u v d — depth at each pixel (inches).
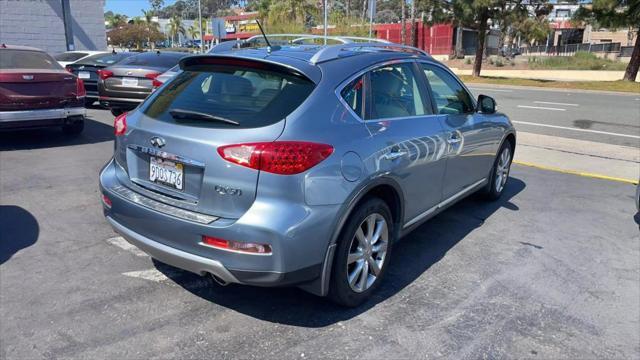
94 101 528.4
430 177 161.6
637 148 372.5
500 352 120.3
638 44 1012.5
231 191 113.7
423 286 151.8
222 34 737.0
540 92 901.2
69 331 123.3
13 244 172.9
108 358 113.7
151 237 125.5
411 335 125.9
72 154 303.6
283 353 117.2
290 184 112.3
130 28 2827.3
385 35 2180.1
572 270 165.6
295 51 142.1
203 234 114.9
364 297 138.3
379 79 145.6
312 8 1455.5
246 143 112.7
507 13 1154.7
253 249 112.0
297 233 112.8
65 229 187.3
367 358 116.3
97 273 153.8
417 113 160.1
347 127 127.5
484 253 177.5
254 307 137.1
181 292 144.0
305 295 144.2
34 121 309.3
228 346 119.3
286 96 122.8
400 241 187.0
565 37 2409.0
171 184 125.2
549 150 361.4
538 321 134.2
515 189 259.6
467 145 185.5
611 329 131.7
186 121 124.6
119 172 141.8
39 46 947.3
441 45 2074.3
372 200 133.3
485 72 1537.9
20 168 269.0
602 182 277.1
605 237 195.8
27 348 116.3
